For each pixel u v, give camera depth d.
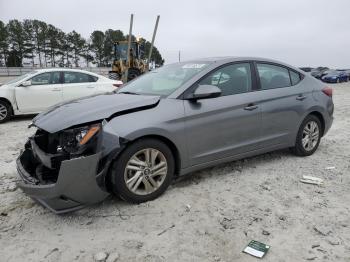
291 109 5.33
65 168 3.35
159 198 4.18
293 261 3.01
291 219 3.71
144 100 4.11
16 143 7.08
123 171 3.84
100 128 3.65
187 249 3.19
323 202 4.10
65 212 3.57
